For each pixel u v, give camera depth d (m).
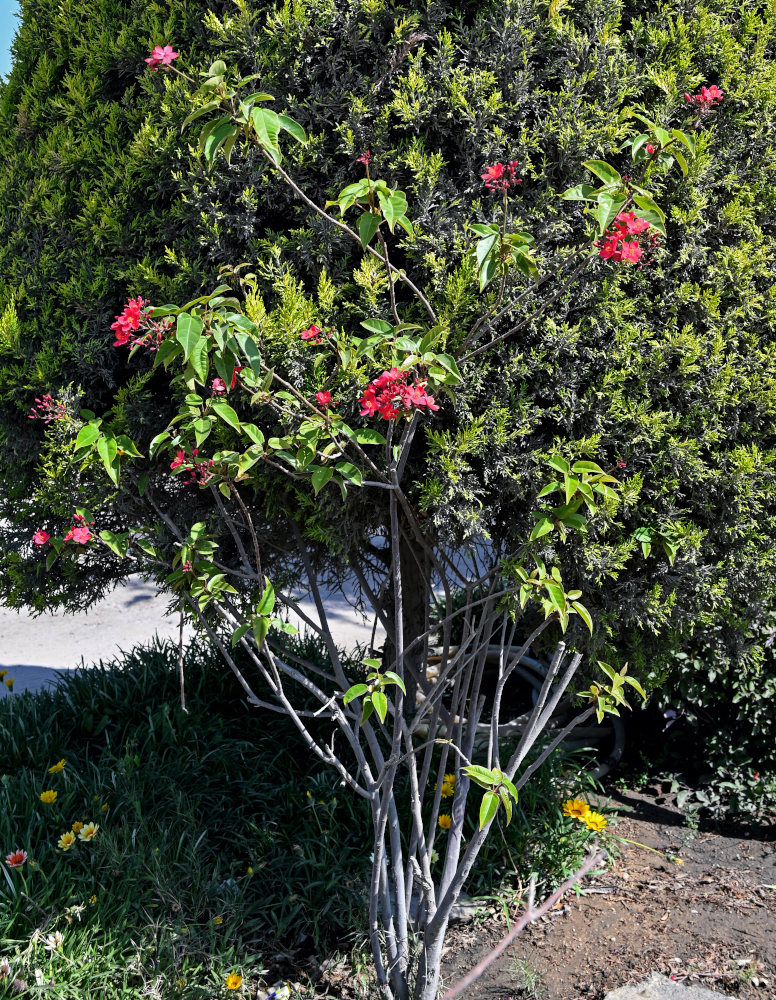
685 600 2.94
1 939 2.56
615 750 4.18
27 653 5.94
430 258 2.40
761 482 2.89
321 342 2.25
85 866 2.88
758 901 3.15
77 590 3.12
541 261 2.46
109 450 2.18
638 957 2.83
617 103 2.57
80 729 3.75
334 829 3.22
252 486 2.74
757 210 2.91
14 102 3.26
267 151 1.94
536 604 2.84
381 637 5.88
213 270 2.55
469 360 2.46
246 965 2.75
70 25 3.04
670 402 2.77
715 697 4.02
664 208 2.70
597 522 2.59
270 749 3.68
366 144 2.48
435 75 2.48
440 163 2.43
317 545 3.14
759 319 2.88
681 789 3.98
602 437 2.62
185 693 3.89
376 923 2.49
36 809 3.12
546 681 2.42
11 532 3.10
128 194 2.70
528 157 2.51
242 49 2.53
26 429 2.88
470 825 3.29
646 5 2.74
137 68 2.85
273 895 2.99
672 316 2.71
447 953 2.90
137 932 2.73
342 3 2.52
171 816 3.21
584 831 3.37
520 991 2.69
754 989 2.66
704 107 2.46
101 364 2.73
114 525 2.99
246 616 2.91
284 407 2.20
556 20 2.52
